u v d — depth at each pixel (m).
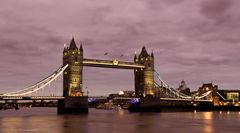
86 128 84.31
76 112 168.00
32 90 160.62
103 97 180.88
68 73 173.38
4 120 116.25
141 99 196.50
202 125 93.94
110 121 111.19
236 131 77.25
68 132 74.88
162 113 184.88
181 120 116.12
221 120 116.31
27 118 130.38
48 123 101.06
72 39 178.25
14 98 151.25
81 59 175.75
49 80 168.75
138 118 129.62
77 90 172.88
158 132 75.25
